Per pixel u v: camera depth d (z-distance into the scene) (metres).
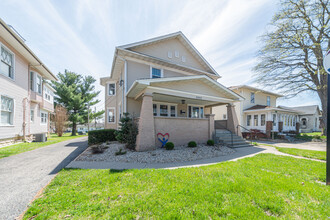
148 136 6.96
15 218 2.25
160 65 11.74
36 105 12.77
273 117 16.00
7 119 8.65
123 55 10.21
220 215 2.20
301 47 10.49
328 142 3.24
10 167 4.74
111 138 9.69
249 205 2.43
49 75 13.62
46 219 2.14
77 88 24.64
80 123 24.20
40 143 10.14
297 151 7.52
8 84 8.52
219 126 12.34
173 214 2.18
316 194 2.79
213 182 3.29
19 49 9.29
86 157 5.87
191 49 13.56
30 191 3.12
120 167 4.69
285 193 2.85
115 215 2.19
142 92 8.05
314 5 9.42
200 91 9.35
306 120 27.81
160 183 3.27
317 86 10.80
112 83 14.99
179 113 13.26
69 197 2.73
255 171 4.11
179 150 6.96
